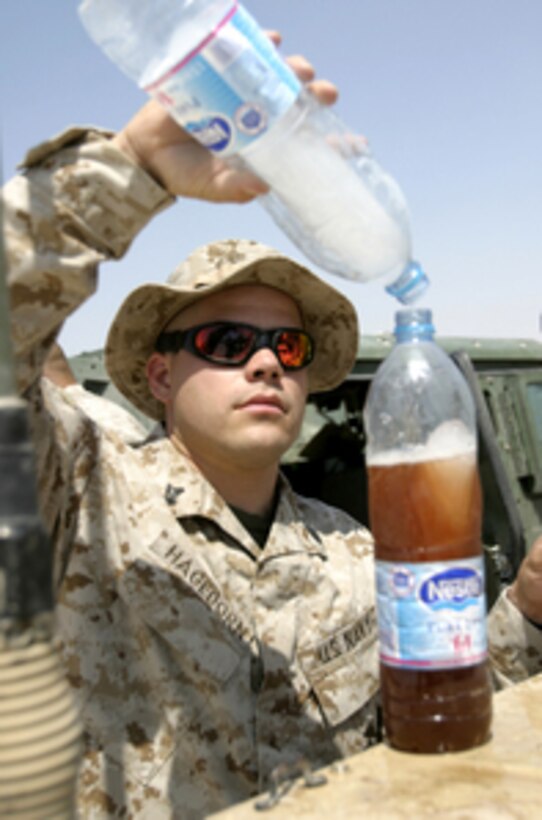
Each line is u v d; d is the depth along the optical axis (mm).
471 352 6262
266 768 2049
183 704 2051
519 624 2275
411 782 1138
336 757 2184
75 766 786
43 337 1498
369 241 1590
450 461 1296
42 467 1799
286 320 2521
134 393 2822
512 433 5965
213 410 2393
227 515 2314
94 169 1423
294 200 1539
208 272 2510
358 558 2561
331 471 6109
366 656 2350
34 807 753
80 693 2010
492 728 1361
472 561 1293
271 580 2287
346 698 2240
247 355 2400
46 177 1422
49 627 789
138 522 2168
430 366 1542
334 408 5836
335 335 2826
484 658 1298
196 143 1440
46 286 1414
